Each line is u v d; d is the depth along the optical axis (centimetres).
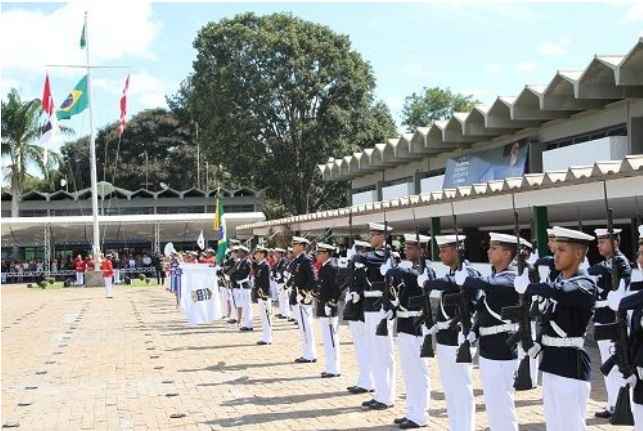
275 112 4928
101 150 7188
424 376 884
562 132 2520
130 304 2911
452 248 807
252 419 951
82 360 1491
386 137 5188
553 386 628
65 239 5269
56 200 5819
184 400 1082
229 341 1703
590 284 623
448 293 794
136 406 1056
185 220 4934
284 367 1325
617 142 2150
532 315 660
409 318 889
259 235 4081
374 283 995
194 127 6675
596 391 1054
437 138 3166
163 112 7325
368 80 5128
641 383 571
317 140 4909
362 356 1089
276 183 5116
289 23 4959
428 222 2516
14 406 1084
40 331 2053
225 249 3141
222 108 4819
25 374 1351
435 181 3400
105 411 1034
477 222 2481
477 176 2917
